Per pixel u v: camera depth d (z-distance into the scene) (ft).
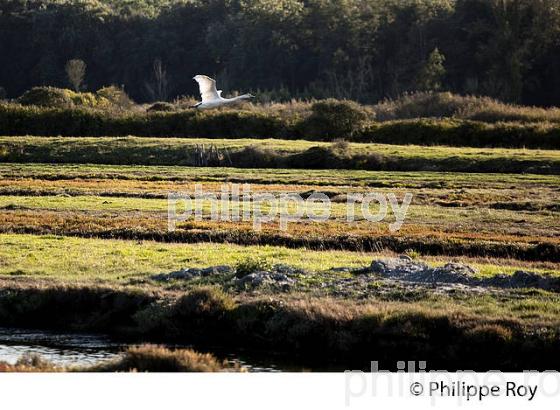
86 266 242.99
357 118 608.19
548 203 355.97
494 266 240.12
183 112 636.07
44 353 190.90
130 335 205.46
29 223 307.37
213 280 222.69
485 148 553.64
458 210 343.67
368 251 273.33
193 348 194.49
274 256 252.21
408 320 186.39
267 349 193.36
